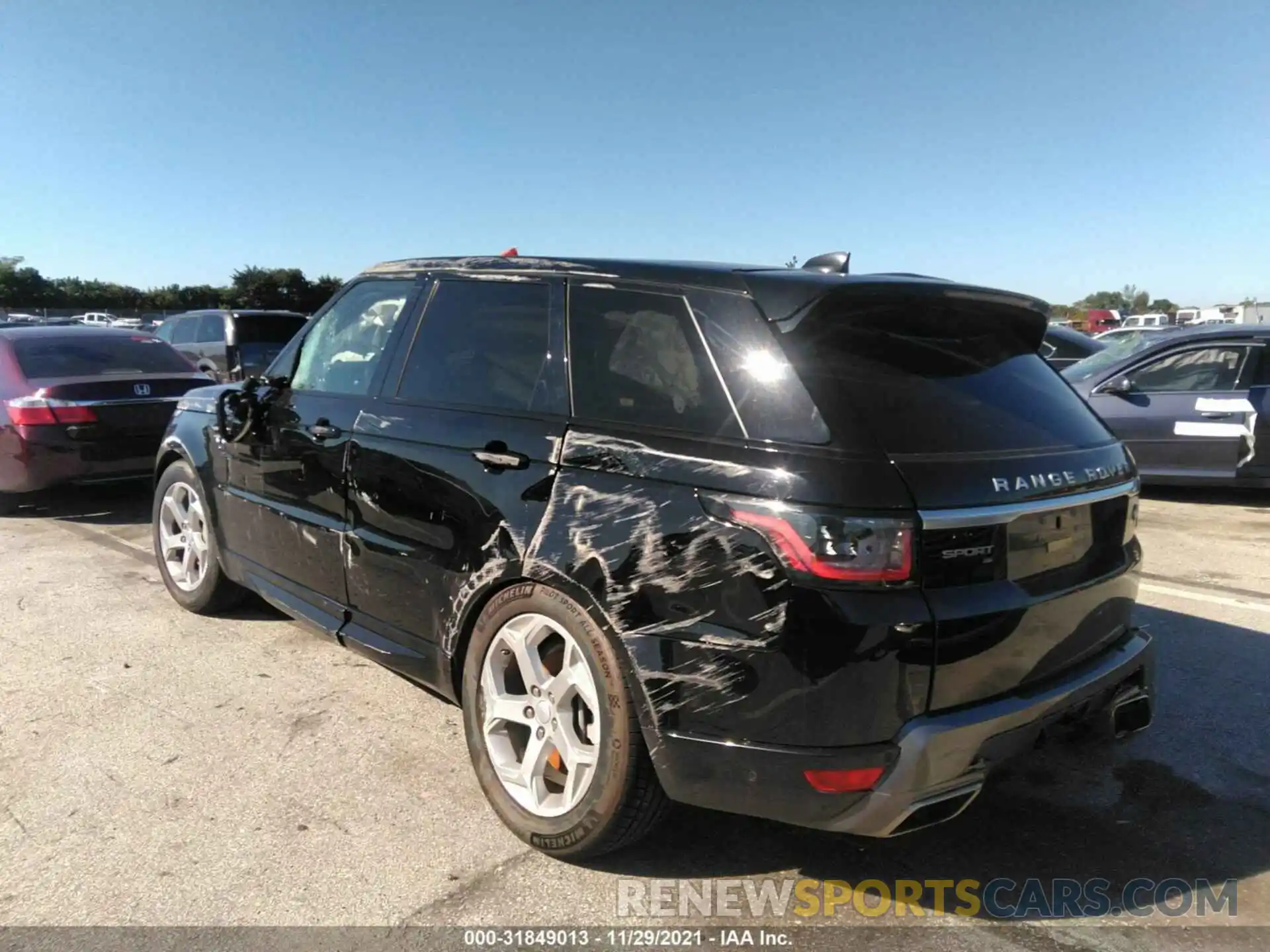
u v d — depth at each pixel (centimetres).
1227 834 296
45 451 704
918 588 223
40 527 724
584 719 270
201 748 346
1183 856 284
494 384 307
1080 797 318
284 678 412
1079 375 896
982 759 236
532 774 279
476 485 292
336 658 437
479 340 321
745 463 236
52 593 536
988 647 232
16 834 287
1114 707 277
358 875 269
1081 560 265
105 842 284
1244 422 778
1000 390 275
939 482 229
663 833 294
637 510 250
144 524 738
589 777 262
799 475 226
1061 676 258
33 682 405
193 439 467
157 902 255
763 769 231
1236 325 847
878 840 293
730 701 232
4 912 250
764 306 253
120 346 810
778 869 277
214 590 476
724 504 234
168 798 310
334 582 364
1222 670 426
